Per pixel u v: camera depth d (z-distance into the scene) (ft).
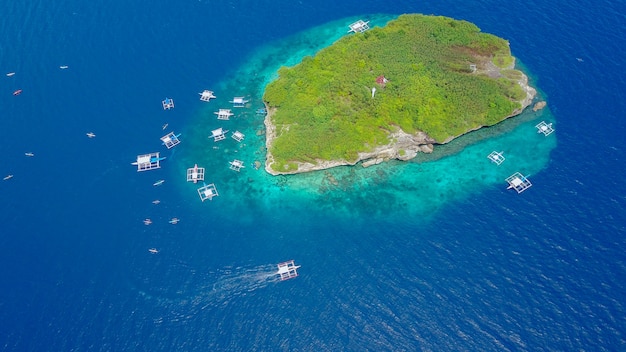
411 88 389.80
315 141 370.73
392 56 416.05
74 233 333.42
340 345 285.02
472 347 281.74
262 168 373.81
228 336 288.71
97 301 302.66
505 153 372.79
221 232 335.26
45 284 309.83
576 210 334.24
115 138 386.32
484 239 325.01
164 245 327.47
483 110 384.27
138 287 308.19
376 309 297.33
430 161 372.79
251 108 410.72
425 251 321.32
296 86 403.75
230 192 358.84
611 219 328.08
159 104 409.90
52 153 375.66
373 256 320.70
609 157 361.51
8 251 325.01
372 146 368.27
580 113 388.98
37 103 405.18
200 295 304.71
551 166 360.28
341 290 305.53
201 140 390.21
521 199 343.26
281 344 285.84
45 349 284.82
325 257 321.11
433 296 300.81
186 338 288.10
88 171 366.84
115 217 341.82
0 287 308.40
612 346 277.85
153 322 294.25
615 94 397.19
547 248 317.42
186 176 367.45
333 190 358.43
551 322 287.28
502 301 296.92
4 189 355.56
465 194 350.64
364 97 386.11
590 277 303.07
